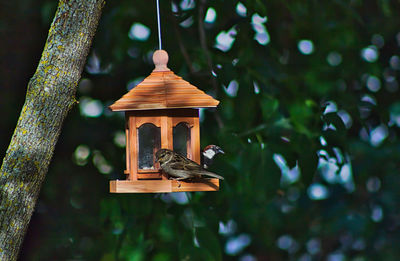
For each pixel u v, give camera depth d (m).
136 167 8.09
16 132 6.45
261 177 9.55
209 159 9.27
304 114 10.85
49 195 12.21
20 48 12.41
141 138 8.11
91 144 11.76
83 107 12.00
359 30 15.29
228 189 9.98
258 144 9.73
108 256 10.30
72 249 11.86
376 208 17.56
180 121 8.20
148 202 10.13
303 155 9.34
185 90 7.91
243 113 10.27
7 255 6.21
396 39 16.86
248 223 15.38
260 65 11.45
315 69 13.82
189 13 10.90
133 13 11.40
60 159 11.83
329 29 13.48
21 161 6.34
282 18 13.12
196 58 11.53
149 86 7.95
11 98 12.20
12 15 12.45
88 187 12.09
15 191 6.28
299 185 15.53
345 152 9.45
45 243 11.79
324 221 17.38
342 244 19.14
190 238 9.37
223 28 10.40
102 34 11.73
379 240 17.56
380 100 15.22
